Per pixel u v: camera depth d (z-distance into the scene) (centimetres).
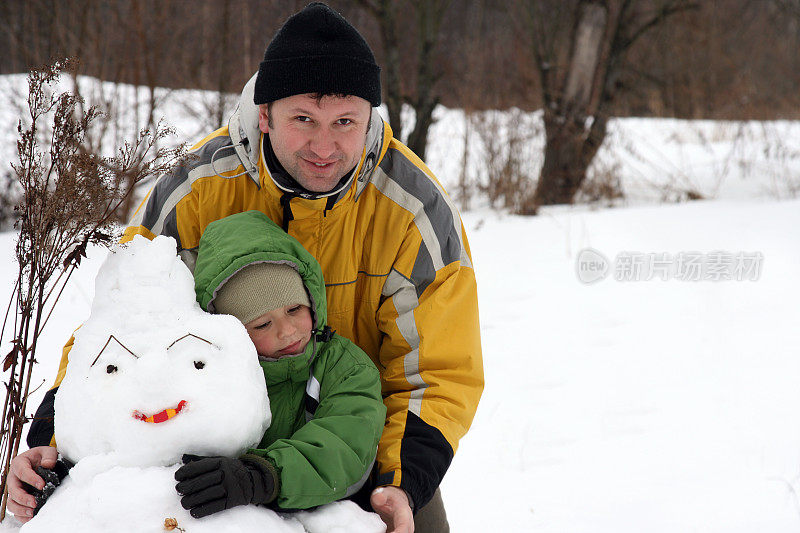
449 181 1076
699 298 653
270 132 218
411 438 219
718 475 395
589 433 441
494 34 1161
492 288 685
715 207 960
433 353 233
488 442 434
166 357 182
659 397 484
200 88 1005
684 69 1313
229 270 205
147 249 200
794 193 1058
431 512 249
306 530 196
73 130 216
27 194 215
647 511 365
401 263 236
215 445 183
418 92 1007
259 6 1040
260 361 210
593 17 1027
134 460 179
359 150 218
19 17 918
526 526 356
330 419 205
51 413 213
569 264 744
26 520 194
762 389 492
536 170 1051
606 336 579
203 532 171
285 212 229
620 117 1395
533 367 529
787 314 614
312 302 215
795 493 377
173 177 241
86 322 195
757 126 1279
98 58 881
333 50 206
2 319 520
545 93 1047
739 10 1434
